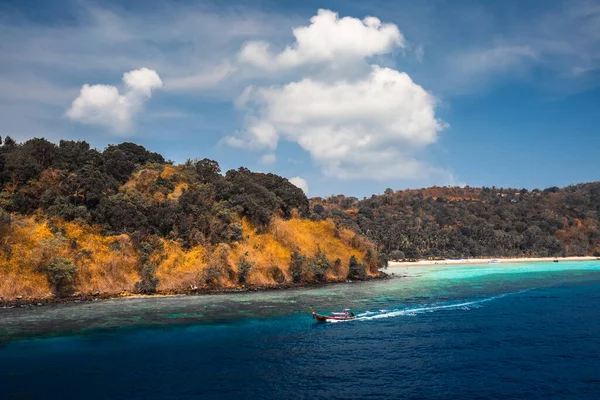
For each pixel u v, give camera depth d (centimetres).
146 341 5803
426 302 8956
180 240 11250
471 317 7294
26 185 11325
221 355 5197
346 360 5006
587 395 3969
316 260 12850
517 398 3925
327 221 15462
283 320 7131
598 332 6141
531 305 8475
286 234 13150
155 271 10294
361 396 3994
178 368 4734
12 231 9600
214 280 10788
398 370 4662
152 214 11494
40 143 12550
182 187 13575
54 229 10025
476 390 4112
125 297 9412
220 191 13612
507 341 5722
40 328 6469
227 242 11769
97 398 3962
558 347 5416
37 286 9056
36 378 4444
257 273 11562
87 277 9638
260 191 14188
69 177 11338
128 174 13688
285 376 4497
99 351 5341
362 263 14450
